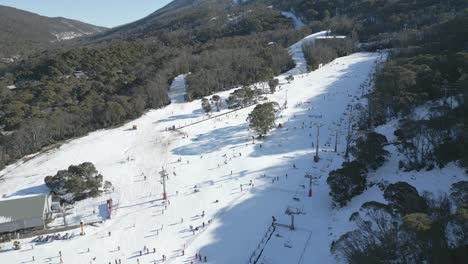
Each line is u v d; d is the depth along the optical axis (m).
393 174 84.31
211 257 70.50
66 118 147.25
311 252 68.38
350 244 56.94
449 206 59.59
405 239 50.28
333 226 74.50
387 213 62.09
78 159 124.00
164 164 115.25
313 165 103.06
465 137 77.44
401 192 64.81
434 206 59.78
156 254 73.31
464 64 111.50
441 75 115.56
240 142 126.56
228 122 149.62
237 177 100.94
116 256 74.12
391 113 115.44
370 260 50.59
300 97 172.50
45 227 86.12
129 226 84.25
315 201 85.62
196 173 106.56
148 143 134.00
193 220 83.44
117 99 163.62
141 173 110.62
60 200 97.06
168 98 185.12
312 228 75.62
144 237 79.44
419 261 49.06
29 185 107.44
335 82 191.62
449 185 72.50
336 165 101.06
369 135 93.19
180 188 98.75
